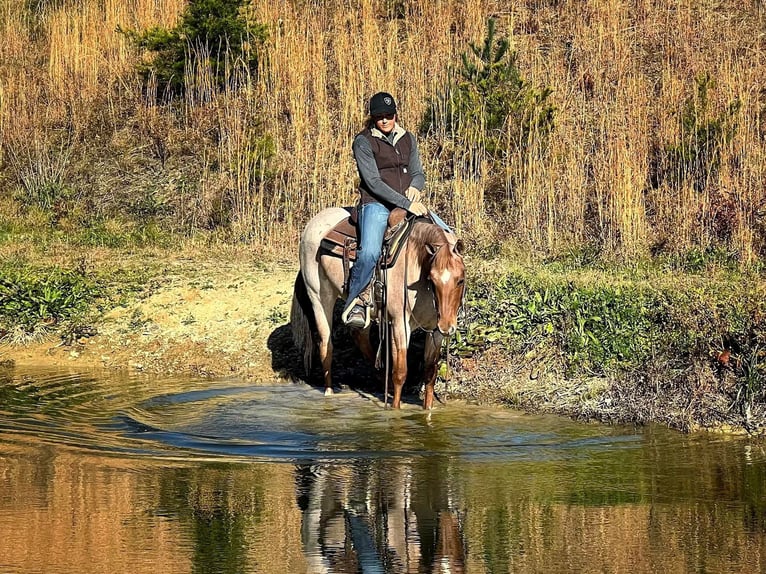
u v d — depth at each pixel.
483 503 6.99
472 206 16.59
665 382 10.01
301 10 23.14
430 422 9.52
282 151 18.47
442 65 20.17
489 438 8.88
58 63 22.22
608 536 6.25
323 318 10.83
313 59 19.77
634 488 7.32
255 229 17.14
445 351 11.23
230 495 7.18
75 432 9.09
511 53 19.91
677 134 17.62
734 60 20.14
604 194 16.39
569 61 20.50
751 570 5.66
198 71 20.78
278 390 11.08
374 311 10.23
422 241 9.63
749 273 13.46
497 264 14.64
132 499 7.07
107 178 19.91
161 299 13.86
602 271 14.34
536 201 16.31
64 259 15.88
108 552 5.95
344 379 11.55
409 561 5.82
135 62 22.55
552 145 17.33
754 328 10.15
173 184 19.39
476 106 18.25
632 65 20.27
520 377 10.92
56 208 19.17
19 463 8.03
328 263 10.55
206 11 20.77
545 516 6.67
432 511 6.80
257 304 13.55
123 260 15.89
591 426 9.37
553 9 23.53
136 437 8.93
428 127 19.02
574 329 11.16
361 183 10.27
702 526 6.45
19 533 6.33
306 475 7.70
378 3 23.70
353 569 5.70
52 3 26.12
